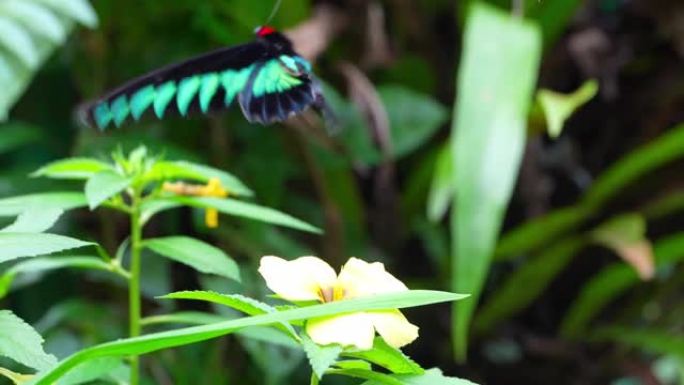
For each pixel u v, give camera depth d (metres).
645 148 2.31
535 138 2.60
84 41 2.58
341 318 1.35
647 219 2.69
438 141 2.68
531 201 2.66
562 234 2.52
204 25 2.53
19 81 2.04
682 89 2.69
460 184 1.91
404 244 2.63
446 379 1.38
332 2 2.61
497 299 2.53
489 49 2.01
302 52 2.32
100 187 1.47
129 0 2.52
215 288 2.14
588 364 2.67
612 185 2.37
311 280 1.38
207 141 2.61
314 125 2.35
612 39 2.72
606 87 2.69
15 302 2.57
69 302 2.24
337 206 2.52
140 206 1.55
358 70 2.60
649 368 2.61
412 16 2.63
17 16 1.97
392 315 1.36
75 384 1.48
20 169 2.48
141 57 2.66
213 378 2.26
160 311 2.40
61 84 2.76
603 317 2.74
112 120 1.43
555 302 2.76
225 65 1.42
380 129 2.40
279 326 1.36
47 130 2.77
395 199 2.55
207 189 1.57
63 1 2.01
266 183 2.52
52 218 1.41
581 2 2.48
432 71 2.69
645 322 2.80
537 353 2.66
